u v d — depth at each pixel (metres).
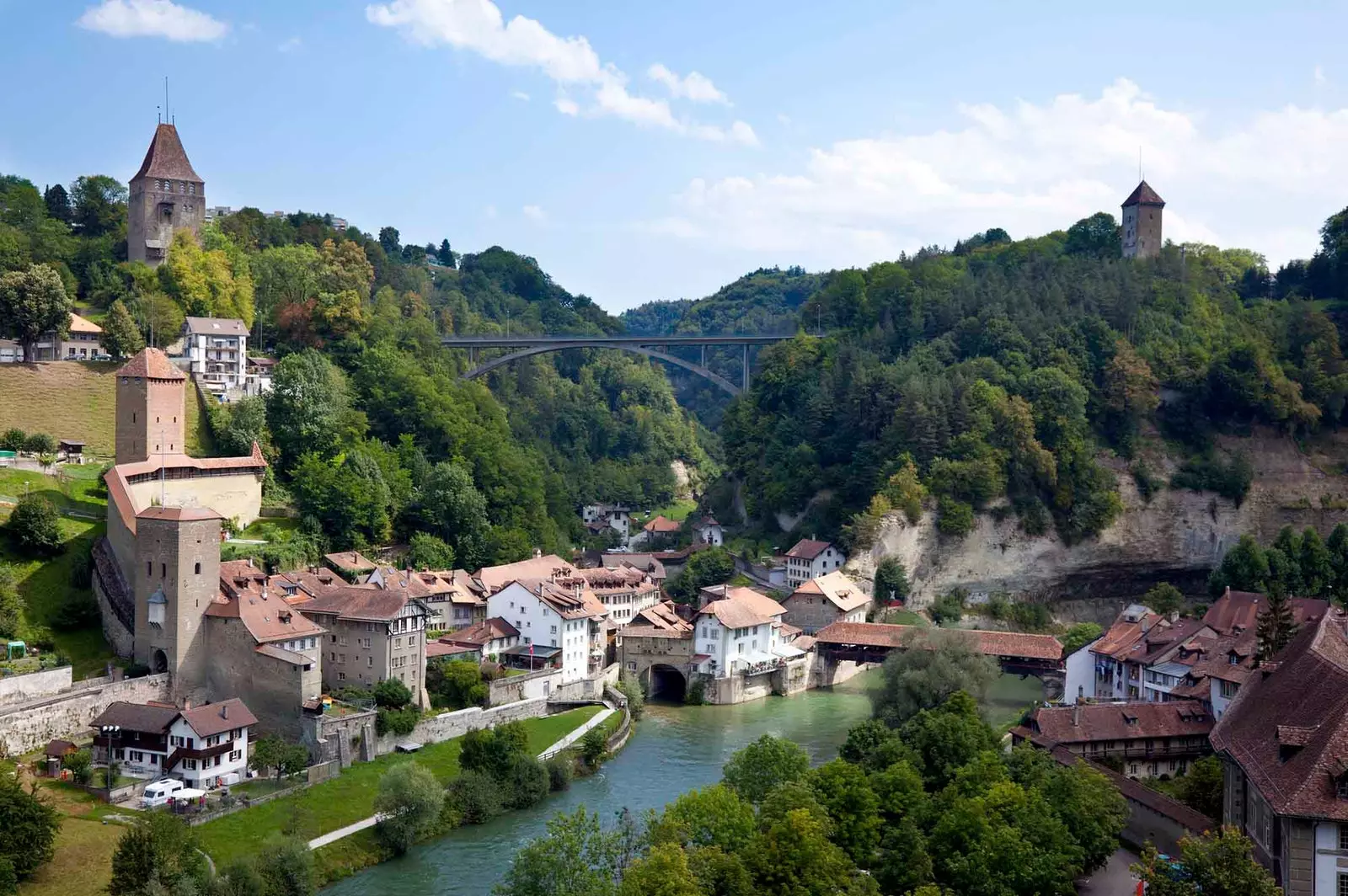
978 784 112.94
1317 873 77.38
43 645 155.25
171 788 127.94
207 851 118.06
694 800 109.44
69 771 129.62
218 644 151.25
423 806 129.12
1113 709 140.50
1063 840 101.56
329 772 140.38
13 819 107.31
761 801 121.38
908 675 160.38
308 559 198.75
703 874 96.31
